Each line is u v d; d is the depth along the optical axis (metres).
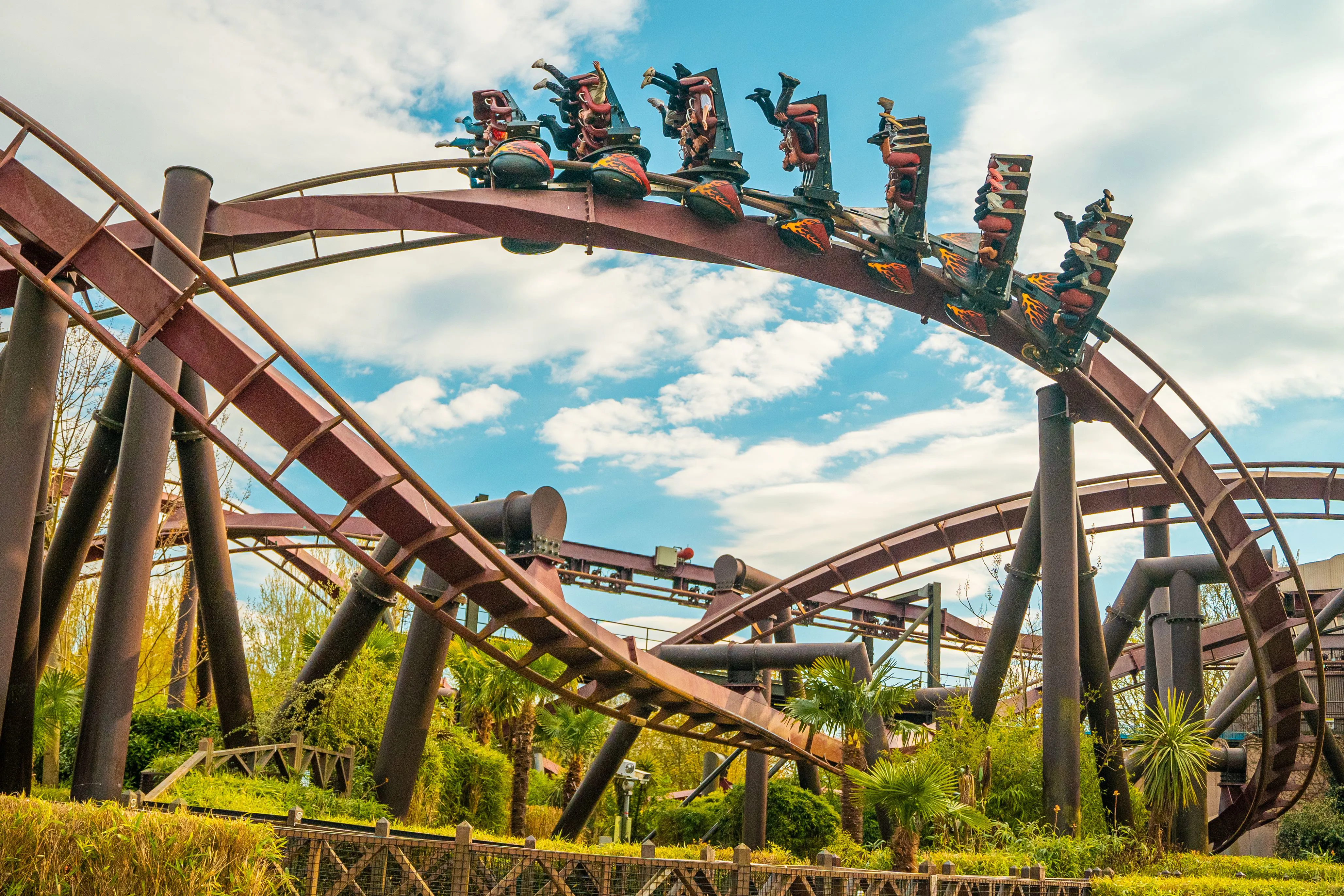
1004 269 28.38
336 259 24.98
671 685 25.36
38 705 25.88
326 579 41.12
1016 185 28.45
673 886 12.03
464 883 10.49
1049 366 29.75
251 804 18.73
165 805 14.45
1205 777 33.56
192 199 20.70
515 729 37.69
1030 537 32.94
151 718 27.95
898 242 27.67
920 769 21.44
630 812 42.59
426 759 31.91
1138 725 38.12
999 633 33.12
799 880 13.31
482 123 25.84
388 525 19.53
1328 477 36.59
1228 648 47.03
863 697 23.86
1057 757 29.47
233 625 23.20
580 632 21.80
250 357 17.42
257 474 17.97
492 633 21.88
